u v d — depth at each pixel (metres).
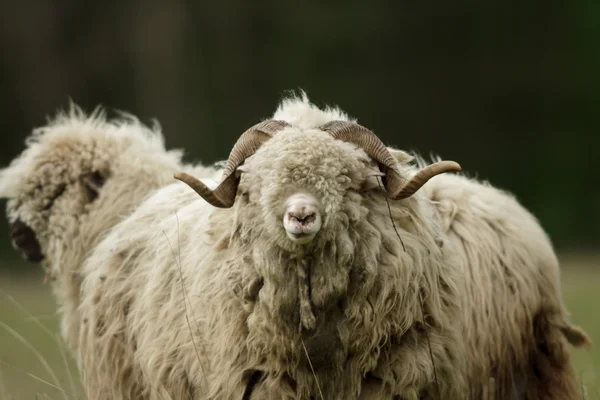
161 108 115.00
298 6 122.69
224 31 121.56
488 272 23.83
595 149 113.19
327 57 121.12
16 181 29.33
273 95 119.00
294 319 19.36
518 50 120.81
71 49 121.25
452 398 20.44
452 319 20.75
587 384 29.92
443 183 25.34
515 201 26.75
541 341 24.48
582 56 118.44
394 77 119.81
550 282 24.81
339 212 18.91
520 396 23.98
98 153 28.69
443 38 122.06
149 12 118.75
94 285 24.58
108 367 23.84
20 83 119.88
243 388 19.92
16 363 39.78
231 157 19.92
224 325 20.12
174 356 21.39
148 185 28.09
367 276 19.30
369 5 121.81
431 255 20.33
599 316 46.44
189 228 22.34
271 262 19.06
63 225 28.45
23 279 76.69
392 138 118.19
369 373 19.91
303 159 18.78
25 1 121.31
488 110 119.00
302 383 19.67
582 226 107.25
